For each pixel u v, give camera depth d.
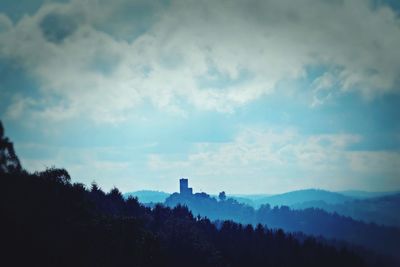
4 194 156.38
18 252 143.00
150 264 192.88
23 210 156.62
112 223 185.88
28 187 170.88
